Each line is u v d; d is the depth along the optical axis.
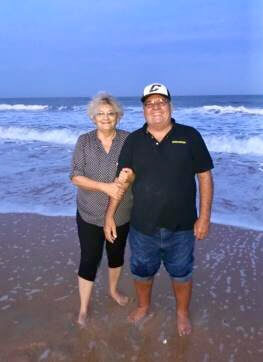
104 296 3.83
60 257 4.66
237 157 10.58
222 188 7.45
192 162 2.88
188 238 3.02
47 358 2.91
